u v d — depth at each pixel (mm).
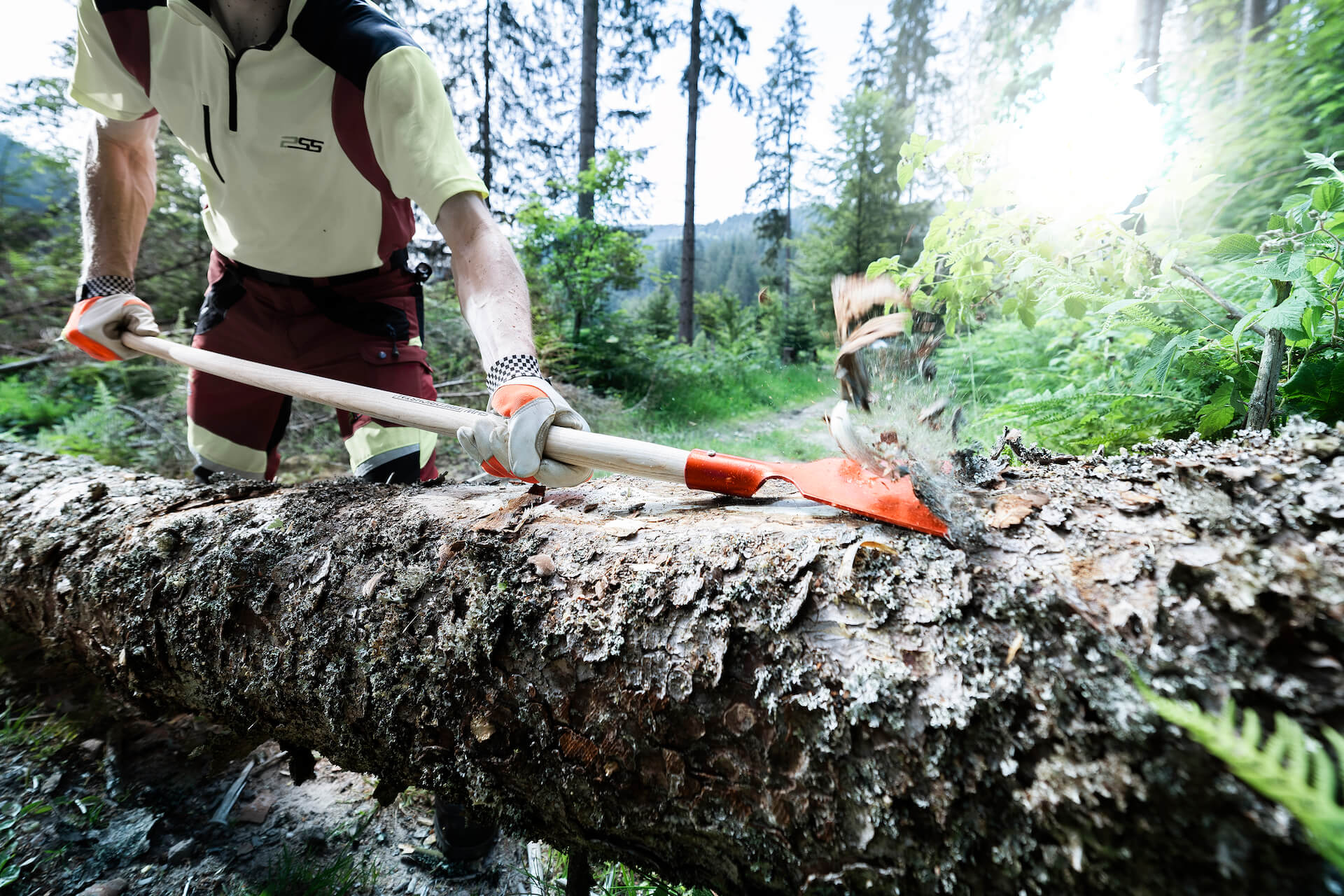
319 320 1918
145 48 1627
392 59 1479
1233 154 3576
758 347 13164
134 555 1330
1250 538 659
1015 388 3371
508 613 927
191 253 5512
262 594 1168
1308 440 733
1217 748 494
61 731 1698
